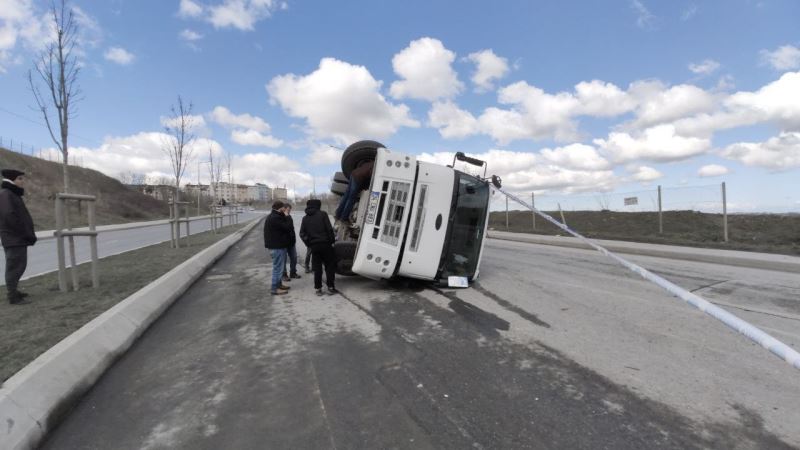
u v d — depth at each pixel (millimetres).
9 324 4605
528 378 3770
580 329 5121
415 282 7953
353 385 3672
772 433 2891
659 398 3391
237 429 3010
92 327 4379
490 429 2961
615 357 4234
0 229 5625
